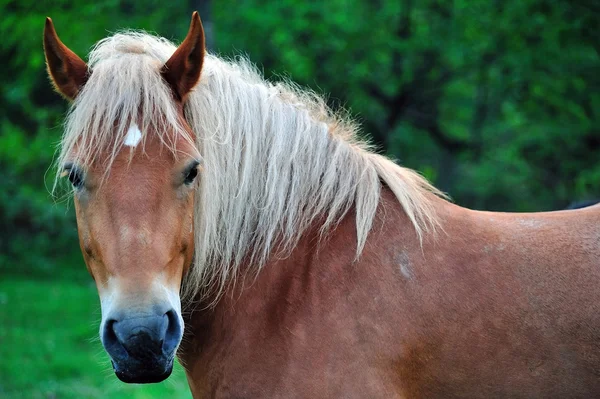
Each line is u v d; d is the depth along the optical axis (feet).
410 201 9.91
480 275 9.23
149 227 8.53
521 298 9.02
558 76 37.47
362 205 9.79
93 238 8.77
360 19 42.39
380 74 44.60
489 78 41.73
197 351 10.08
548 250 9.36
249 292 9.69
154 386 24.07
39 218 48.32
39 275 46.73
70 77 9.68
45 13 31.24
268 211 9.91
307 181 10.06
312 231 9.83
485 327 8.96
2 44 33.22
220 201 9.94
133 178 8.63
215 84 10.27
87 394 23.13
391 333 9.03
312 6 39.70
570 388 8.82
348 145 10.42
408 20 42.98
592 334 8.82
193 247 9.53
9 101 39.04
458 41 40.65
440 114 50.47
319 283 9.37
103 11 32.86
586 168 43.45
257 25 38.70
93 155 8.86
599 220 9.70
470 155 51.83
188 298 10.07
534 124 44.45
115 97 9.03
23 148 38.42
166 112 9.06
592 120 39.68
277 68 39.27
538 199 54.75
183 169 8.91
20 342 30.04
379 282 9.28
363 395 8.80
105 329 8.42
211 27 31.07
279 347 9.20
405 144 53.93
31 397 22.85
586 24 34.47
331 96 43.04
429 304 9.12
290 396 8.95
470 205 63.46
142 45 10.23
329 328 9.08
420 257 9.44
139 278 8.32
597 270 9.12
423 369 9.07
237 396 9.40
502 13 37.45
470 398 8.98
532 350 8.86
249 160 10.05
